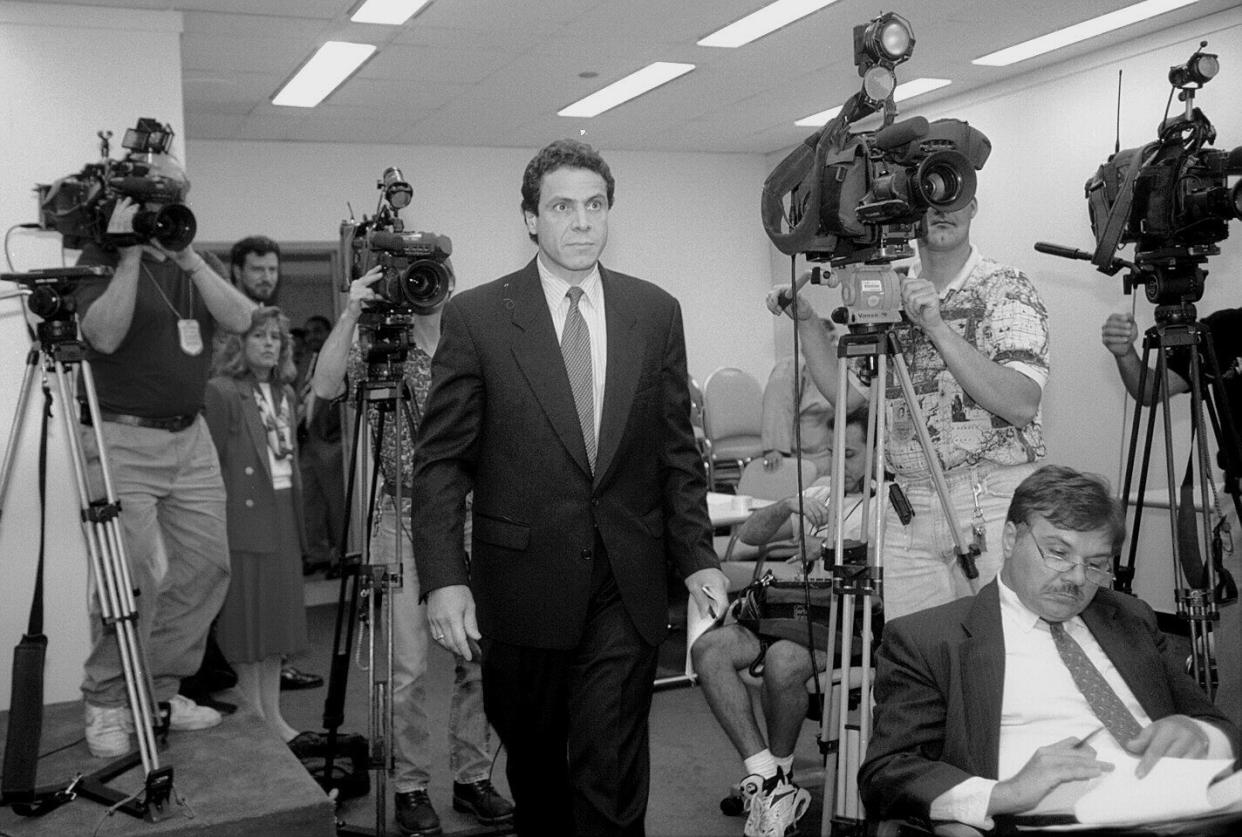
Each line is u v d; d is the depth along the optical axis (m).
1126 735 1.81
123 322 2.92
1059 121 6.83
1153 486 6.16
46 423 2.73
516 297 2.25
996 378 2.35
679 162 9.49
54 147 4.61
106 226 2.84
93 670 3.09
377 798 3.12
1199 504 4.58
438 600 2.14
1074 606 1.81
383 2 5.10
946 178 2.12
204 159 7.87
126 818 2.70
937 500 2.59
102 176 2.86
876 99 2.19
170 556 3.26
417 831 3.30
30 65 4.58
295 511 4.16
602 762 2.20
